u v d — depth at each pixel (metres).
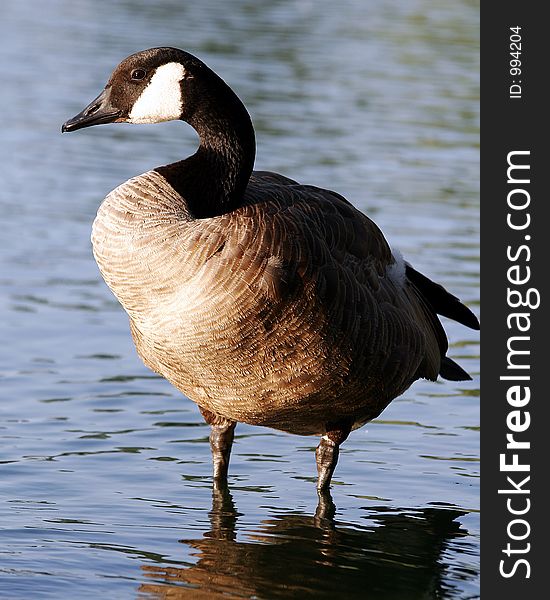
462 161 28.27
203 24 43.91
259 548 10.87
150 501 11.92
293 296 10.67
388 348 11.70
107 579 9.98
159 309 10.47
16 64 36.22
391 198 24.62
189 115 11.32
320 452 12.28
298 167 26.28
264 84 34.78
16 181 25.22
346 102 33.44
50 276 19.77
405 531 11.48
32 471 12.48
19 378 15.37
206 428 14.16
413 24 46.47
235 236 10.44
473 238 22.28
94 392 15.08
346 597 9.95
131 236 10.41
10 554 10.37
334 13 48.12
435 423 14.55
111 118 11.57
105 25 42.94
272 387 11.10
